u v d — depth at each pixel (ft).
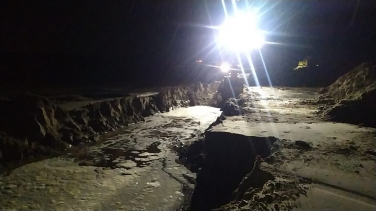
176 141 30.12
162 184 19.16
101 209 15.66
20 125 25.22
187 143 28.91
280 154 13.62
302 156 13.29
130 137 31.86
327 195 9.48
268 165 12.43
